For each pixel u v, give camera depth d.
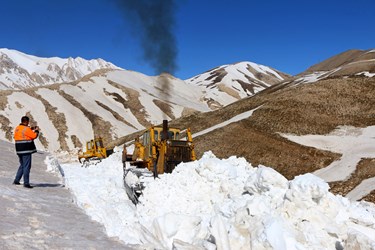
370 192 27.53
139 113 126.12
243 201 7.33
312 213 6.54
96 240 6.01
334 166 36.50
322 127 46.94
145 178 12.88
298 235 6.04
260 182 7.91
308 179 6.79
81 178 18.33
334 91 56.88
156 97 144.50
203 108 152.38
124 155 18.41
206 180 10.27
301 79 86.25
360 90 56.19
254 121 50.62
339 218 6.70
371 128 44.78
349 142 41.62
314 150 40.66
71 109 109.81
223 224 6.04
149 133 15.42
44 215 7.22
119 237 6.43
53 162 19.23
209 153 12.95
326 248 6.08
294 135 45.31
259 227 5.98
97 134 101.38
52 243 5.47
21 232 5.75
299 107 52.47
